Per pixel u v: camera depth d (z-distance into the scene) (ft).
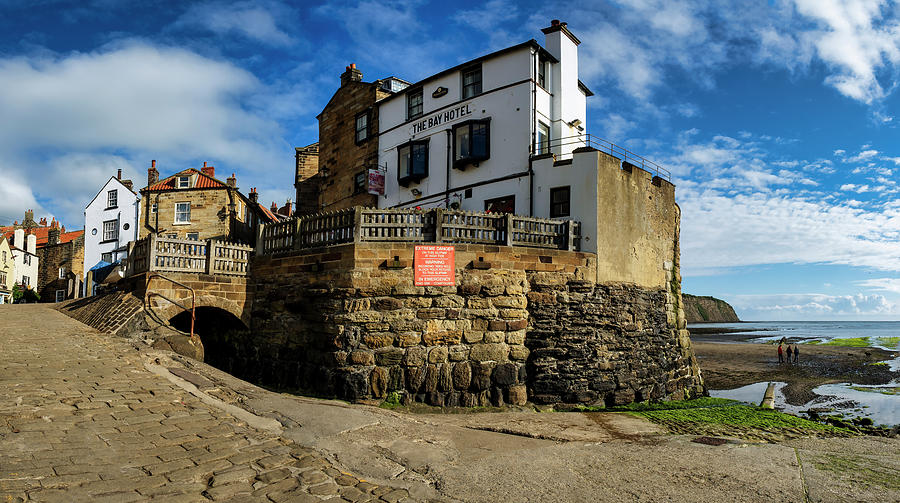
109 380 29.71
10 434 20.47
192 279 48.60
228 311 50.83
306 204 105.70
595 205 56.39
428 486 20.92
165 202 117.19
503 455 25.67
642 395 55.36
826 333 369.71
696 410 44.52
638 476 23.20
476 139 70.49
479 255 47.01
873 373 104.58
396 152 82.28
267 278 51.21
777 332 379.55
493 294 46.65
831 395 77.30
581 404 49.37
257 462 21.03
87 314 53.52
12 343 37.93
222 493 17.80
